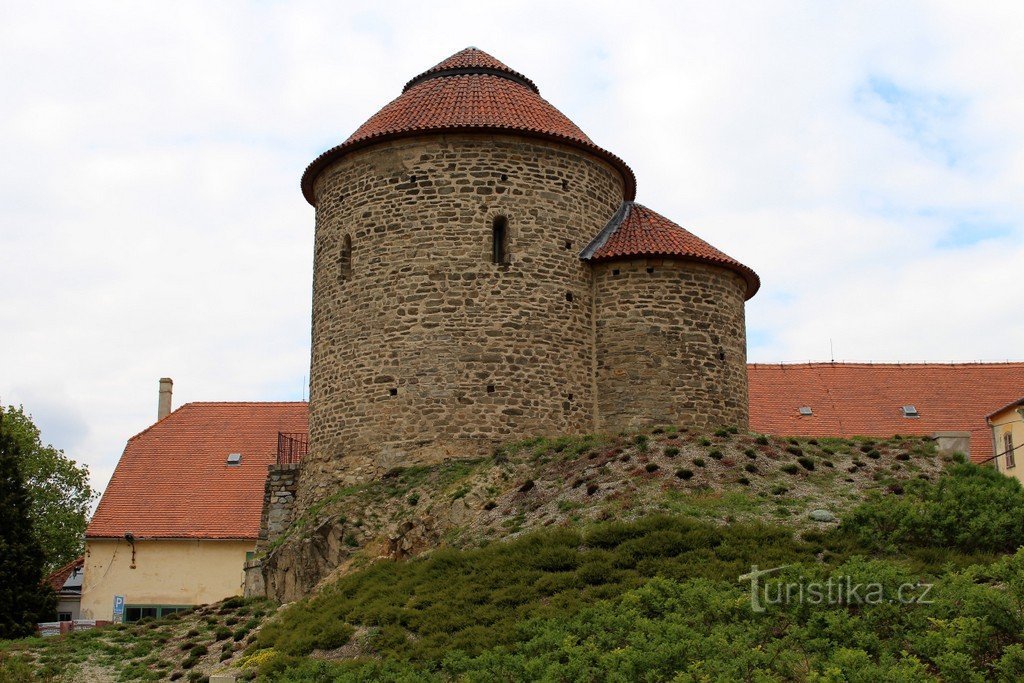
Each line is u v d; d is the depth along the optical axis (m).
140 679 22.27
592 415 29.47
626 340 29.34
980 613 15.34
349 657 19.59
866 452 24.95
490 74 32.88
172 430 46.91
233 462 44.88
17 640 26.50
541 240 29.59
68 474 53.81
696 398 28.97
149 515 42.44
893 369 47.03
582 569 19.86
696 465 23.78
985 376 46.38
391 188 29.84
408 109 31.03
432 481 27.03
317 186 32.53
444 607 19.95
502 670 16.44
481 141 29.73
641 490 22.89
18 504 37.09
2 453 37.41
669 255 29.34
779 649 15.43
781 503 22.03
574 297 29.78
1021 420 38.19
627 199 33.81
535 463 25.91
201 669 22.16
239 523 41.97
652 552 20.09
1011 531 19.53
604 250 29.91
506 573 20.69
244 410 48.12
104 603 41.16
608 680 15.04
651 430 26.81
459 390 28.38
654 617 17.44
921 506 20.30
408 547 24.81
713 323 29.67
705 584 17.91
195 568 41.44
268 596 27.75
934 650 14.70
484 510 24.56
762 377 46.22
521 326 28.92
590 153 30.97
